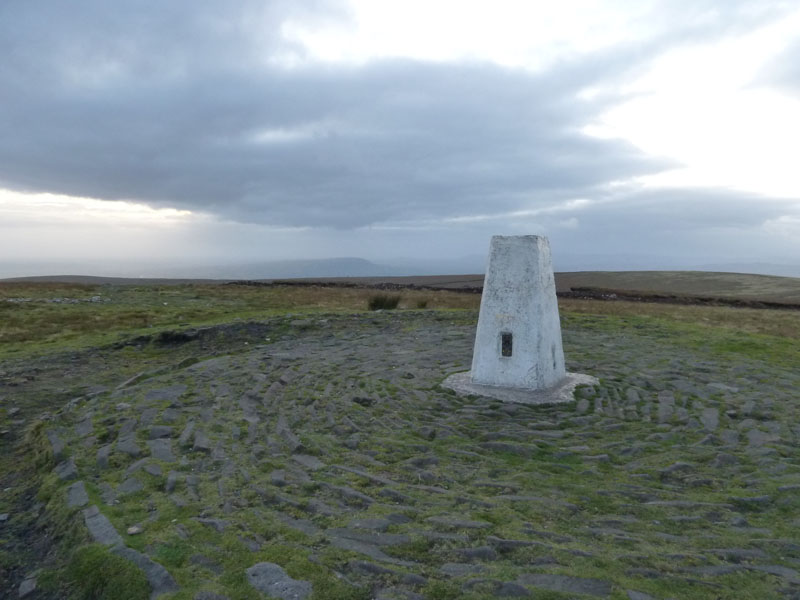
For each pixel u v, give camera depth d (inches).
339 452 300.7
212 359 534.3
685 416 364.2
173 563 191.0
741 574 182.4
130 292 1231.5
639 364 509.0
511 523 216.4
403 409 375.6
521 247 403.5
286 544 200.7
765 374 474.3
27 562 216.4
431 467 280.1
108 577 188.1
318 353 563.8
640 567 184.2
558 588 171.0
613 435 331.3
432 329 707.4
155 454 297.4
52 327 751.7
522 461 290.2
